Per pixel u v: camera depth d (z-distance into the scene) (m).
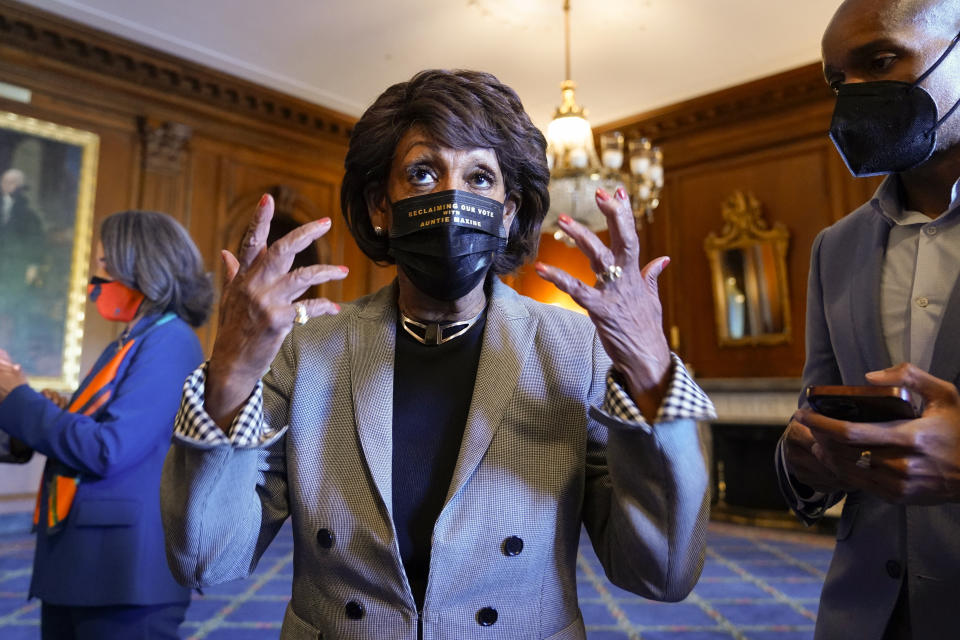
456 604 0.91
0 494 5.54
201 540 0.88
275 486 1.05
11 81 5.77
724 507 6.12
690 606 3.61
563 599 0.97
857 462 0.85
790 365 6.40
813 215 6.43
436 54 6.23
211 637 3.07
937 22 0.99
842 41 1.04
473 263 0.98
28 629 3.14
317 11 5.62
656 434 0.81
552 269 0.80
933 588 1.01
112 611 1.46
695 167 7.25
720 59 6.22
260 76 6.69
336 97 7.16
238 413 0.87
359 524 0.94
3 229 5.63
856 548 1.14
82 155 6.07
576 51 6.12
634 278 0.81
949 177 1.09
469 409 1.01
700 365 6.96
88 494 1.46
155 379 1.54
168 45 6.14
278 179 7.38
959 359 1.00
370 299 1.16
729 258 6.79
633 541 0.87
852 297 1.19
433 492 0.98
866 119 1.01
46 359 5.73
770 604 3.64
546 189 1.11
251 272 0.83
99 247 1.65
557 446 0.99
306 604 0.99
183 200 6.66
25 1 5.50
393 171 1.03
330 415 1.02
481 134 0.98
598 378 1.00
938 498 0.82
